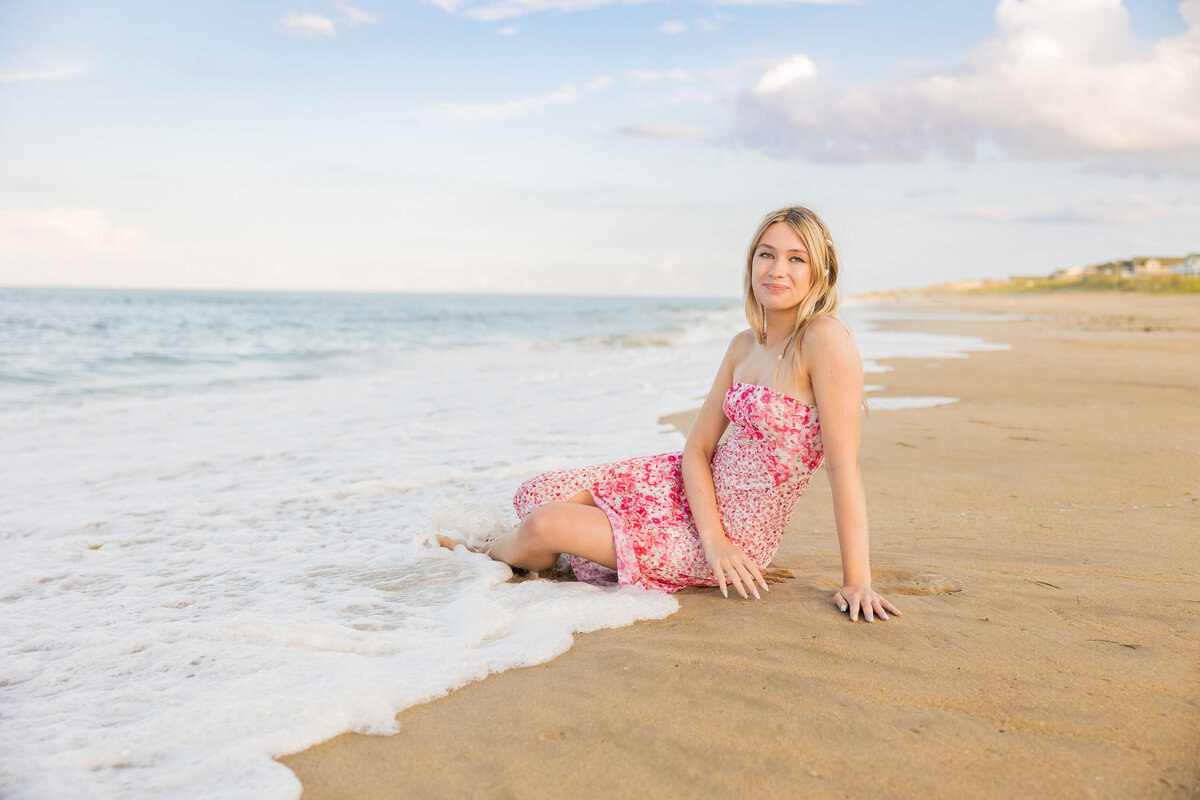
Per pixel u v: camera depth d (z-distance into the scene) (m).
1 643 2.53
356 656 2.30
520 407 8.25
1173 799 1.51
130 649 2.43
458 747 1.80
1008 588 2.73
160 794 1.62
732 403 2.85
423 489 4.80
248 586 3.08
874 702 1.94
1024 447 5.55
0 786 1.66
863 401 2.69
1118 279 113.94
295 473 5.27
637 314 42.94
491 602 2.71
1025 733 1.77
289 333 24.95
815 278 2.75
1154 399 8.01
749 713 1.90
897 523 3.76
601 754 1.75
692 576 2.90
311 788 1.65
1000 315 35.94
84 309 38.94
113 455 5.99
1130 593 2.65
